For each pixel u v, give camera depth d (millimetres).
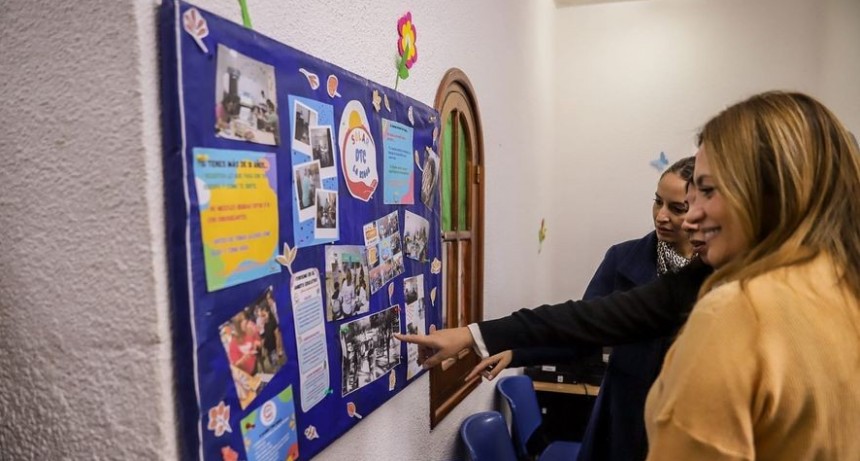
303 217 719
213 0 577
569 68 3115
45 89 539
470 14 1537
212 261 553
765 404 498
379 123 935
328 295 786
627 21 3006
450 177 1435
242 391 604
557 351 1343
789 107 562
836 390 490
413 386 1187
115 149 513
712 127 612
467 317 1577
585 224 3160
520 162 2270
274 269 661
